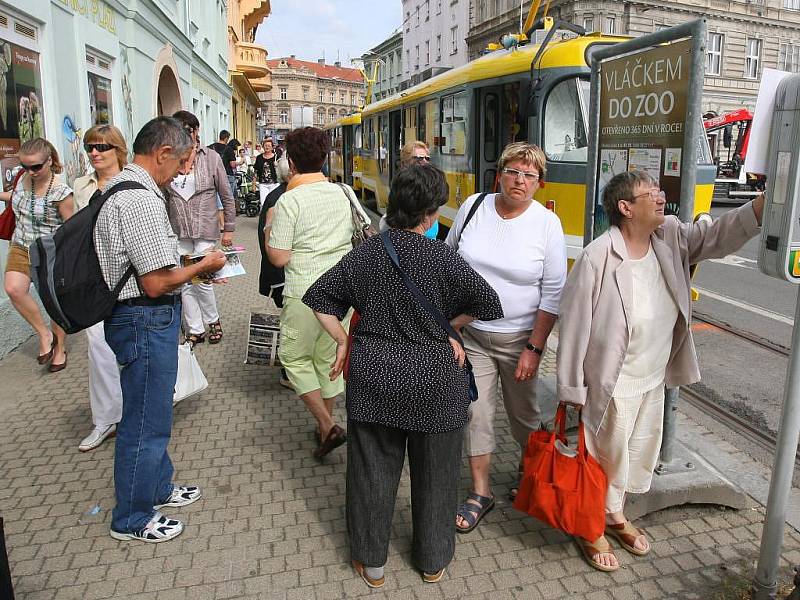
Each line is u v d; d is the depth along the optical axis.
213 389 5.17
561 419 3.07
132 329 2.99
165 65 12.69
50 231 5.13
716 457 4.11
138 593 2.85
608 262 2.90
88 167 7.91
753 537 3.29
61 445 4.17
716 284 9.37
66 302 2.77
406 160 4.32
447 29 47.94
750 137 2.47
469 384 2.91
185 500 3.51
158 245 2.84
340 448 4.18
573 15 33.12
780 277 2.40
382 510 2.85
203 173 5.92
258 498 3.60
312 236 3.80
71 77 7.46
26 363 5.68
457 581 2.95
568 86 7.62
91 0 8.23
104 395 4.11
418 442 2.84
